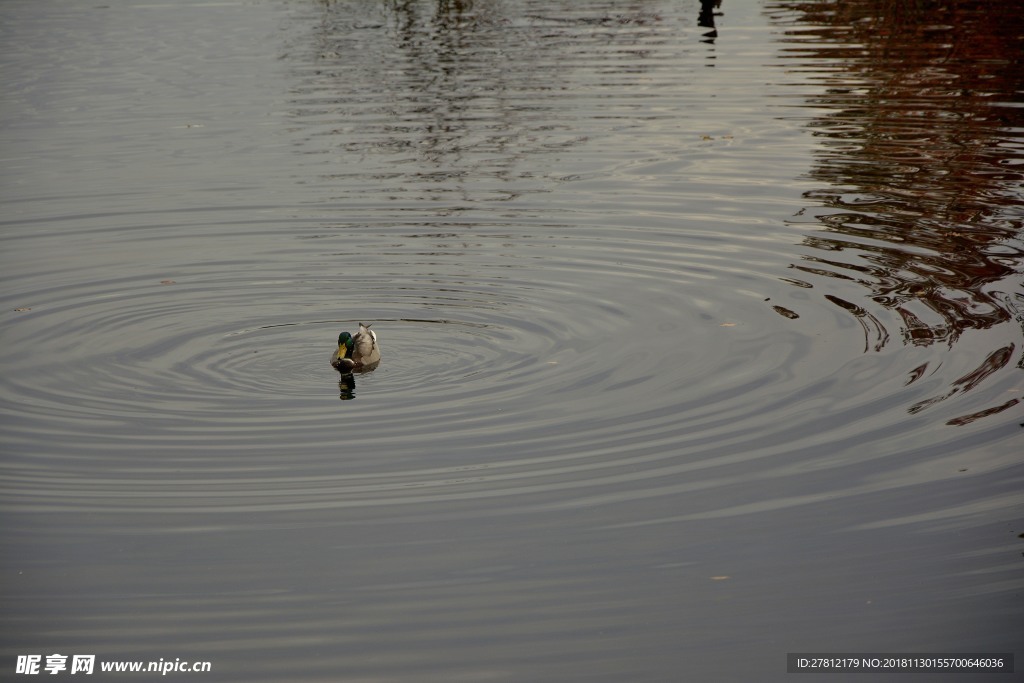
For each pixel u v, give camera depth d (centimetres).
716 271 2344
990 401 1717
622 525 1429
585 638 1217
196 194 2909
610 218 2675
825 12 5153
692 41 4662
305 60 4488
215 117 3675
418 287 2294
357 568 1351
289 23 5266
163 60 4531
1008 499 1456
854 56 4253
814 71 4059
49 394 1852
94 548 1402
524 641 1214
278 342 2066
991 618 1238
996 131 3284
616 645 1205
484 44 4725
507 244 2522
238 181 3008
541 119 3562
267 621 1254
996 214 2625
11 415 1775
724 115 3541
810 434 1648
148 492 1534
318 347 2042
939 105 3575
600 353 1967
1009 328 1989
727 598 1281
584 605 1272
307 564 1361
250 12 5562
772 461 1576
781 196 2803
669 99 3744
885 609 1259
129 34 5075
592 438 1658
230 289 2306
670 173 3002
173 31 5116
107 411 1789
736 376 1852
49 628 1247
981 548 1359
